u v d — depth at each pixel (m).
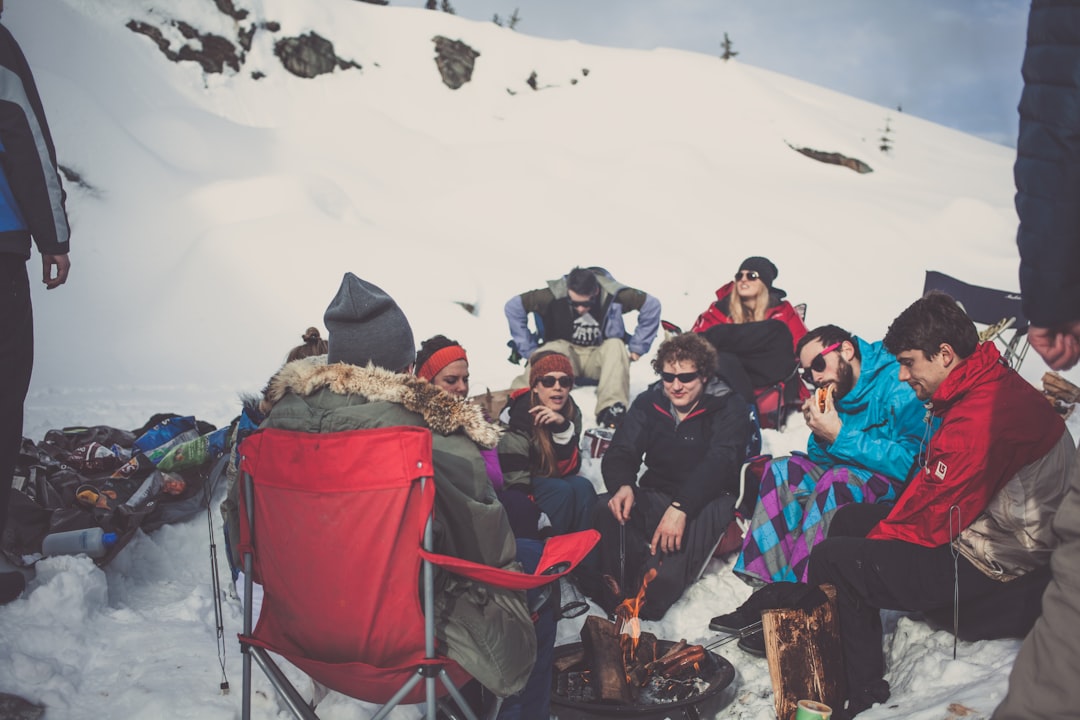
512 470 3.76
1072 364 1.90
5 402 2.65
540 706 2.46
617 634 2.93
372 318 2.41
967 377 2.73
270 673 2.25
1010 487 2.63
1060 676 1.64
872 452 3.48
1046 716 1.65
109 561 3.49
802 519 3.54
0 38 2.68
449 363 3.44
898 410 3.64
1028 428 2.61
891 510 3.19
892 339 2.89
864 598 2.83
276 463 2.10
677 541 3.55
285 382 2.27
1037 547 2.63
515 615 2.22
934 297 2.85
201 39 17.58
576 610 3.64
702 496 3.60
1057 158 1.77
